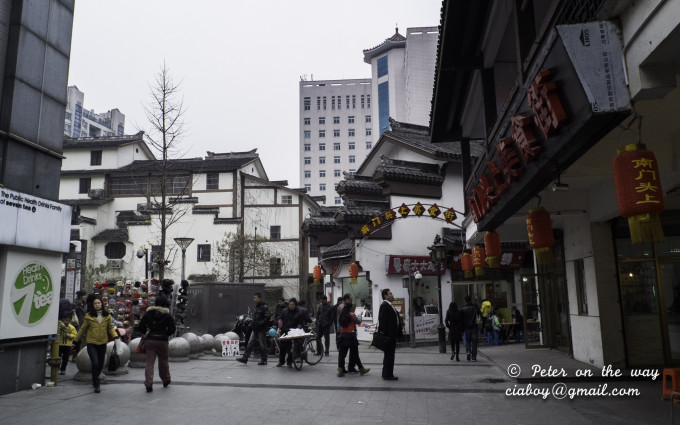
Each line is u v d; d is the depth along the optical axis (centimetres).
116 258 3491
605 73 407
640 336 1010
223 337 1416
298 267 3675
